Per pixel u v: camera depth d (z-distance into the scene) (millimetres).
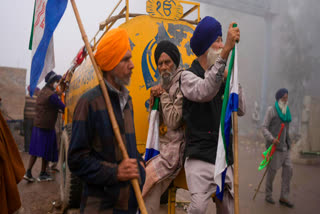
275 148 3418
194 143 2219
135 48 3078
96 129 1569
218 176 1963
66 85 5258
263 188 3771
